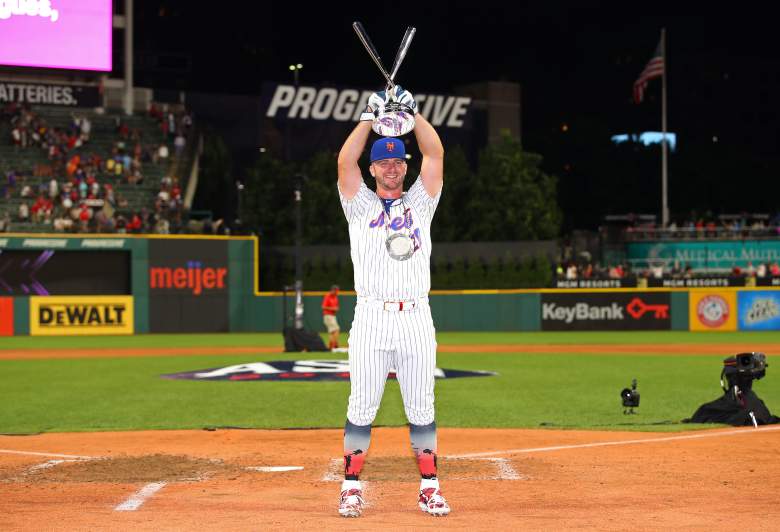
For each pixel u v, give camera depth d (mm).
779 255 47188
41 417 13141
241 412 13570
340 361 22391
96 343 33438
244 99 51188
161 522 6031
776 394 15930
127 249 39219
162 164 43156
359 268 6242
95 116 43750
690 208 63219
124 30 44750
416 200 6273
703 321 42156
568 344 32250
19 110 40969
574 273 45125
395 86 6254
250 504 6672
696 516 6223
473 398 15312
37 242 37594
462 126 54344
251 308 41125
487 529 5789
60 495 7062
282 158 51344
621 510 6422
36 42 39094
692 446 9734
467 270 44000
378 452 9500
